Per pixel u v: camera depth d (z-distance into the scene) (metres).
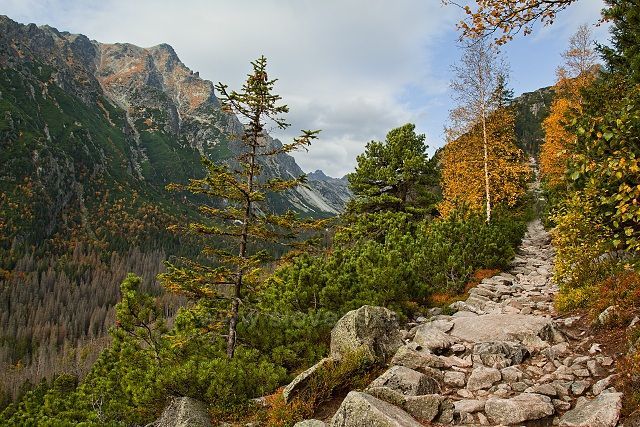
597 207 7.67
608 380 6.82
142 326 12.12
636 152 5.84
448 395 7.77
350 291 13.34
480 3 7.28
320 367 8.57
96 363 14.08
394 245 18.44
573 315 11.03
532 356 8.98
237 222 12.23
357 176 29.94
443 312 13.92
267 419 8.03
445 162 29.38
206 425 7.98
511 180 28.91
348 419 6.54
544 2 6.99
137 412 10.12
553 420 6.34
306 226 11.84
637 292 9.37
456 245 18.88
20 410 13.48
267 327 11.99
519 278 18.22
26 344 118.56
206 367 9.13
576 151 6.97
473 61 27.05
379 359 9.42
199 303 11.92
